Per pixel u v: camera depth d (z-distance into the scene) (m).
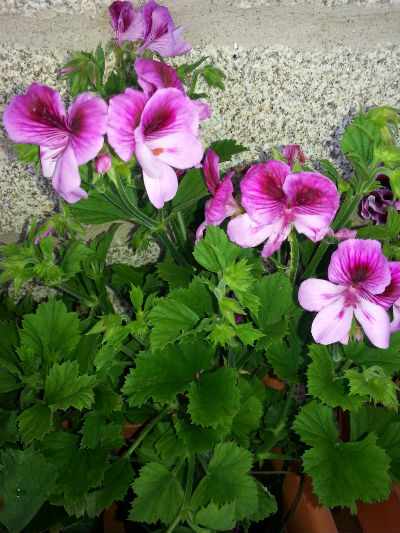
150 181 0.21
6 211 0.33
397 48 0.29
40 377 0.28
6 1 0.26
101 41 0.28
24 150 0.22
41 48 0.27
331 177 0.28
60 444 0.27
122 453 0.32
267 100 0.30
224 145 0.29
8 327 0.30
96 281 0.30
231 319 0.22
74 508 0.26
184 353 0.26
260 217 0.22
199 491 0.26
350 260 0.22
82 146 0.19
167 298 0.25
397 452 0.27
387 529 0.28
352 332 0.24
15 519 0.25
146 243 0.29
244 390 0.29
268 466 0.32
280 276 0.26
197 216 0.31
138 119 0.20
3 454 0.25
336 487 0.24
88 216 0.27
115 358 0.30
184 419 0.28
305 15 0.28
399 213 0.29
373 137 0.23
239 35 0.28
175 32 0.26
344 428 0.32
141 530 0.31
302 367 0.29
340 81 0.30
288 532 0.30
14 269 0.25
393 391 0.24
